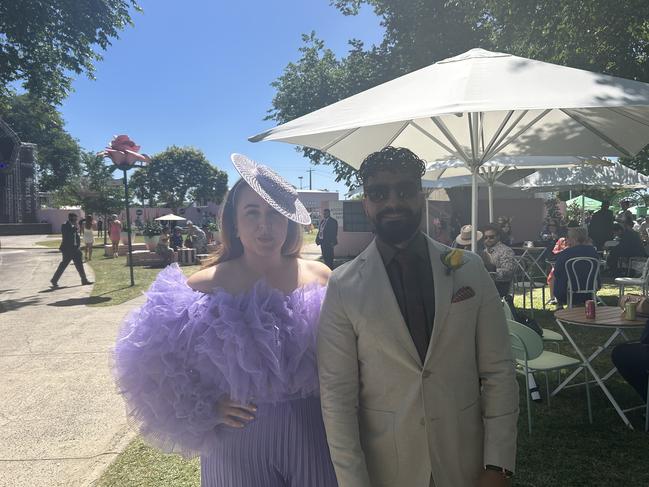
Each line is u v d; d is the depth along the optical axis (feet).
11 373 17.30
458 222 53.21
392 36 49.39
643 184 32.48
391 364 5.07
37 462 11.04
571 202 76.84
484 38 44.01
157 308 5.42
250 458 5.49
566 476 10.05
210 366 5.38
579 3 28.99
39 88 46.93
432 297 5.19
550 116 15.58
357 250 58.75
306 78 56.90
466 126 17.29
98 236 116.06
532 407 13.66
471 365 5.27
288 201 6.07
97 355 19.20
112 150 37.01
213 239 71.61
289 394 5.61
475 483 5.24
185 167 212.64
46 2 42.11
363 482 4.91
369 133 16.08
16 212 134.51
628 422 12.18
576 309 15.21
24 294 34.50
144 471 10.49
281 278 6.23
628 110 11.98
